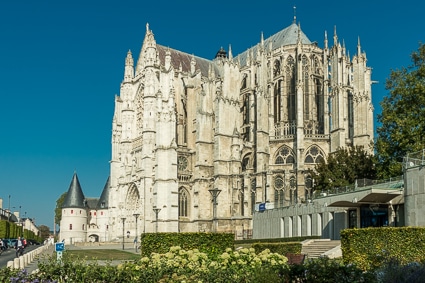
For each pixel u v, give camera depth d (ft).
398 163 201.36
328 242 183.42
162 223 352.69
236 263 89.61
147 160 375.45
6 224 437.58
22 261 125.29
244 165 356.59
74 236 522.88
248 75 373.40
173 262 84.89
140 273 77.97
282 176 319.88
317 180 266.16
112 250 280.51
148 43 395.55
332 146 313.73
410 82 210.79
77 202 531.09
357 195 194.49
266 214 276.62
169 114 367.04
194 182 366.22
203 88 376.48
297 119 322.14
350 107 328.90
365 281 68.85
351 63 328.08
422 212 152.66
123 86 426.92
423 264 68.69
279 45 398.01
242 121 377.71
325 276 69.92
